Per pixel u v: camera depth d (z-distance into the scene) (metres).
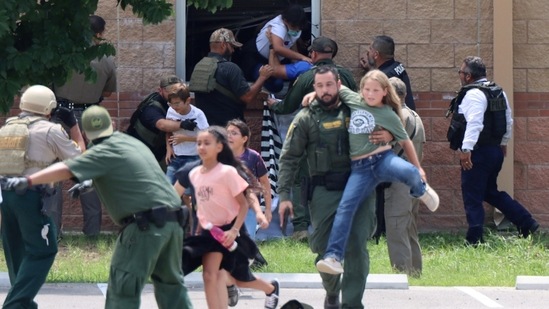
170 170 43.34
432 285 37.28
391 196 37.91
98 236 46.25
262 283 29.38
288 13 46.53
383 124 28.23
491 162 44.84
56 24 39.62
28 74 39.88
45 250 28.75
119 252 24.84
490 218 49.25
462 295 35.31
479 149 44.84
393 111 28.62
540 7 49.34
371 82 28.34
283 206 29.44
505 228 48.47
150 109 44.19
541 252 43.03
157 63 49.25
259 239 45.78
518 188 49.53
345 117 28.77
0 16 37.78
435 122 49.25
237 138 34.47
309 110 29.20
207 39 50.44
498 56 48.88
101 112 25.19
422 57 49.25
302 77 43.12
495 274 39.00
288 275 37.19
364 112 28.39
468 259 41.84
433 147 49.34
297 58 46.50
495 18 48.81
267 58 47.97
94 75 40.22
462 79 45.28
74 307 32.62
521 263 40.94
